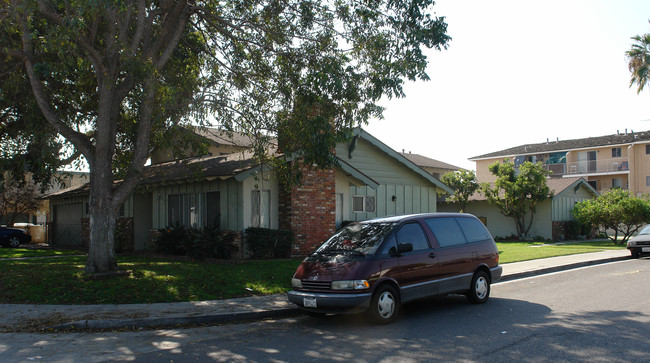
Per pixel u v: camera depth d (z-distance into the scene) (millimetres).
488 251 10000
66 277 10867
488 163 50469
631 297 9891
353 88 11945
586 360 5648
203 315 8266
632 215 24891
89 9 9656
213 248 14805
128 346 6727
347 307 7582
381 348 6402
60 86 13570
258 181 15555
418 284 8430
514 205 29875
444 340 6734
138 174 11500
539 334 6922
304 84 12859
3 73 12305
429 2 11422
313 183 16031
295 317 8820
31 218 38656
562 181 32438
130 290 9922
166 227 18562
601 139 45344
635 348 6109
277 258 15312
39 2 10062
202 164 18234
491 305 9469
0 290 10062
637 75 31516
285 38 13234
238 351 6410
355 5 12320
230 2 13820
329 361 5855
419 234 8875
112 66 11156
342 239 8992
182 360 6027
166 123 12836
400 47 11945
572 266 16172
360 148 20328
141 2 11250
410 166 21594
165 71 13477
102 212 11180
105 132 11141
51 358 6133
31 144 15117
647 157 40969
